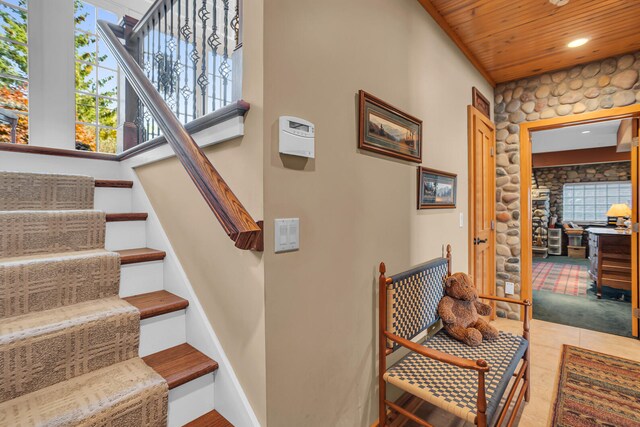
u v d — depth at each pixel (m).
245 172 1.04
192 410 1.15
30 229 1.34
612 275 3.91
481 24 2.20
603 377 2.09
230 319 1.14
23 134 2.48
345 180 1.30
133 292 1.46
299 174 1.09
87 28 2.80
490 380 1.37
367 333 1.45
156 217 1.64
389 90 1.58
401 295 1.57
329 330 1.23
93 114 2.85
